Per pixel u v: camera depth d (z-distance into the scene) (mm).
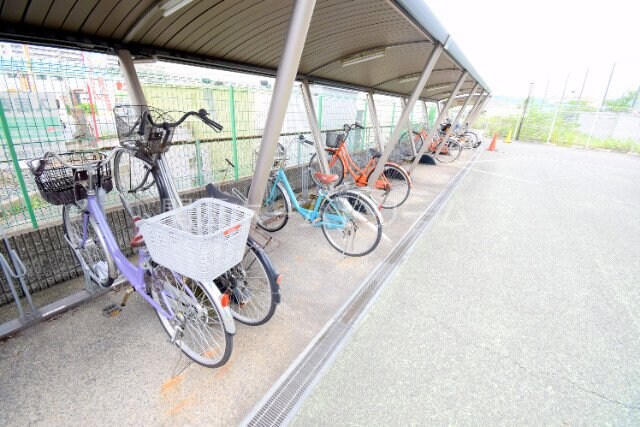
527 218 4191
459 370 1701
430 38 2779
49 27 1791
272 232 3385
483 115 16516
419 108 10414
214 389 1521
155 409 1408
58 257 2246
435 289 2461
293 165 4844
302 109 4883
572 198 5266
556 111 13352
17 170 2051
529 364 1761
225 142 3592
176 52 2555
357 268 2717
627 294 2484
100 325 1886
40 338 1762
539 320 2141
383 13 2309
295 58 1525
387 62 3967
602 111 12188
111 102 2562
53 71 2232
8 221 2074
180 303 1591
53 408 1386
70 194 1739
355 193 2834
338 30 2654
